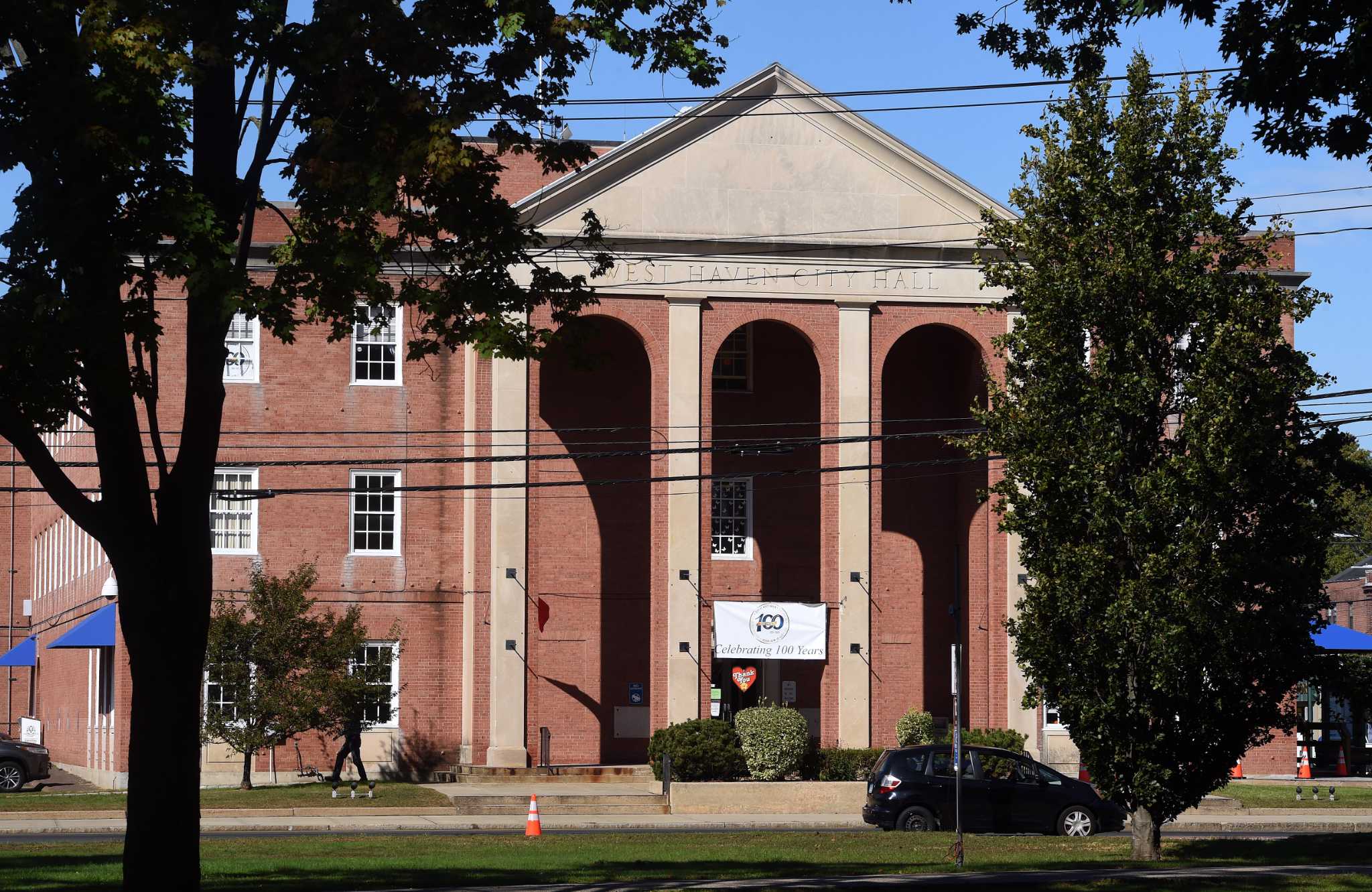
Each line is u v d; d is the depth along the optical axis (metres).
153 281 17.27
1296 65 17.03
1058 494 25.80
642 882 20.98
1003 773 33.00
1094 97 26.17
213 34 16.92
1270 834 35.47
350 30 17.23
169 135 16.80
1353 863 24.17
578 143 19.45
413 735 45.22
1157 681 24.53
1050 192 26.62
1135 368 25.69
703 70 18.91
